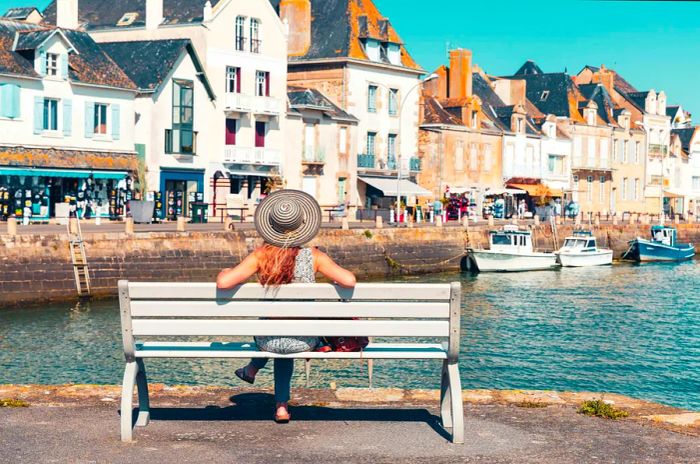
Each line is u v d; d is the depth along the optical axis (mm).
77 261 35906
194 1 59938
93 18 63125
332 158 65938
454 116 79625
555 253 59906
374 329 8414
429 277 51875
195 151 55969
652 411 9664
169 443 8312
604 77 103375
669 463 7898
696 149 111750
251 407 9711
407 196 71562
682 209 109312
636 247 68625
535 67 113312
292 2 71000
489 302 38594
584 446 8359
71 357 24297
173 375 20609
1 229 38750
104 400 9836
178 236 39812
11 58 47156
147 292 8320
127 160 51062
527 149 86500
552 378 22797
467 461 7871
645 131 102125
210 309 8367
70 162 48188
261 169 60750
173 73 54688
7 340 26766
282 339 8469
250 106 59594
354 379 20469
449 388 8867
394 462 7812
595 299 40406
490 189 81312
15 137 46688
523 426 9023
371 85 70812
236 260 42000
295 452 8070
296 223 8406
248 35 60219
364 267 49844
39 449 8086
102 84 50031
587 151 94375
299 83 70812
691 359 25562
